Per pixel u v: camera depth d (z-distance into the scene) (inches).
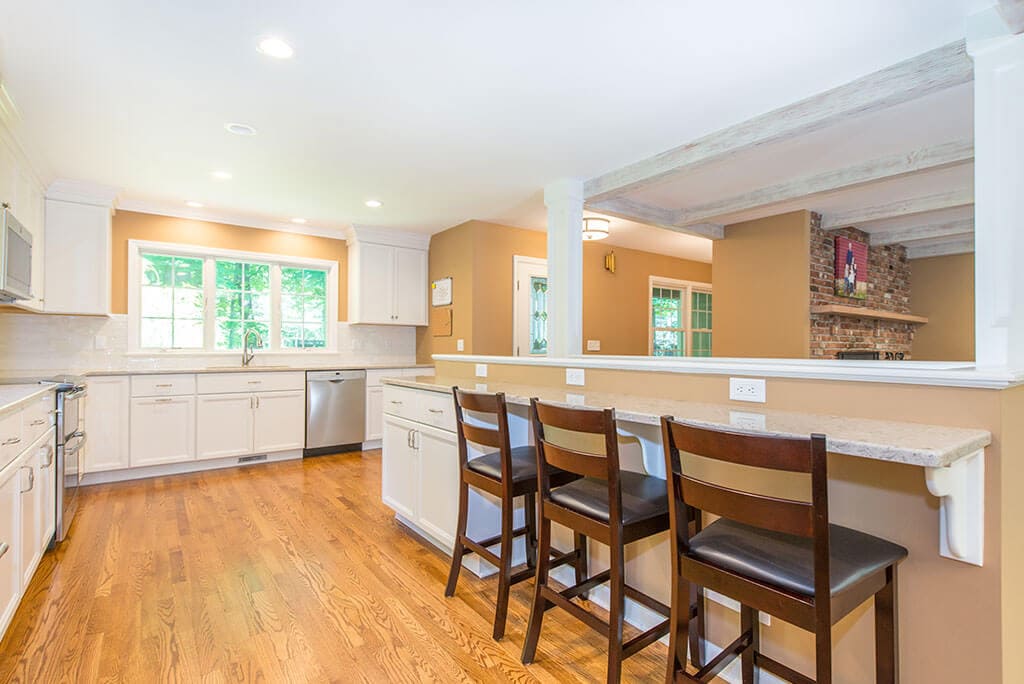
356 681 66.3
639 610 79.8
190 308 186.9
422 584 92.9
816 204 172.2
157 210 175.9
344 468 173.3
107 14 72.9
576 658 71.9
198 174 142.3
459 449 89.5
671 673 53.1
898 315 211.6
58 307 147.9
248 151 125.7
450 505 99.4
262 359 198.7
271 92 96.7
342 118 108.0
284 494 144.0
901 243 222.4
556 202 150.0
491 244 200.5
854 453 44.0
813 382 62.4
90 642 73.4
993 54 70.2
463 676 67.6
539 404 68.8
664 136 118.0
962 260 234.5
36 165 129.3
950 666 50.3
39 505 93.1
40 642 73.3
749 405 69.2
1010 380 47.3
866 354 194.2
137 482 155.1
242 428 174.9
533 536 92.0
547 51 83.7
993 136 69.7
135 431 157.2
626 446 82.4
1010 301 67.4
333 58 85.4
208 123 109.7
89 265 153.0
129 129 112.1
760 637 64.4
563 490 69.8
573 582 91.7
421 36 79.2
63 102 99.5
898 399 55.3
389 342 228.7
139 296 175.3
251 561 101.0
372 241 210.8
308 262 208.7
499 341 202.1
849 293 193.9
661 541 76.6
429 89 96.0
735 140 112.0
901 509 53.5
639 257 257.0
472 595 89.2
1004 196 68.4
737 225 196.4
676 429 50.9
